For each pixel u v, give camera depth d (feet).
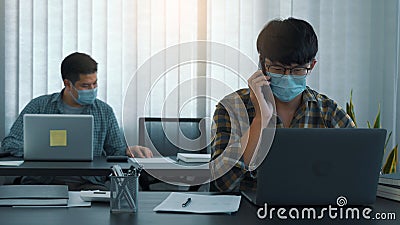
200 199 6.01
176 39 14.38
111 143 12.24
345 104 14.89
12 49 14.11
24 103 14.16
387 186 6.24
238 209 5.65
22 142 11.51
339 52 14.85
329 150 5.59
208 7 14.40
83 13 14.25
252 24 14.52
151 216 5.36
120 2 14.30
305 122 7.06
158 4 14.34
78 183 11.38
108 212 5.54
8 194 5.97
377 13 14.80
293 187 5.62
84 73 11.60
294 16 14.67
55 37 14.20
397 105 14.58
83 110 12.07
